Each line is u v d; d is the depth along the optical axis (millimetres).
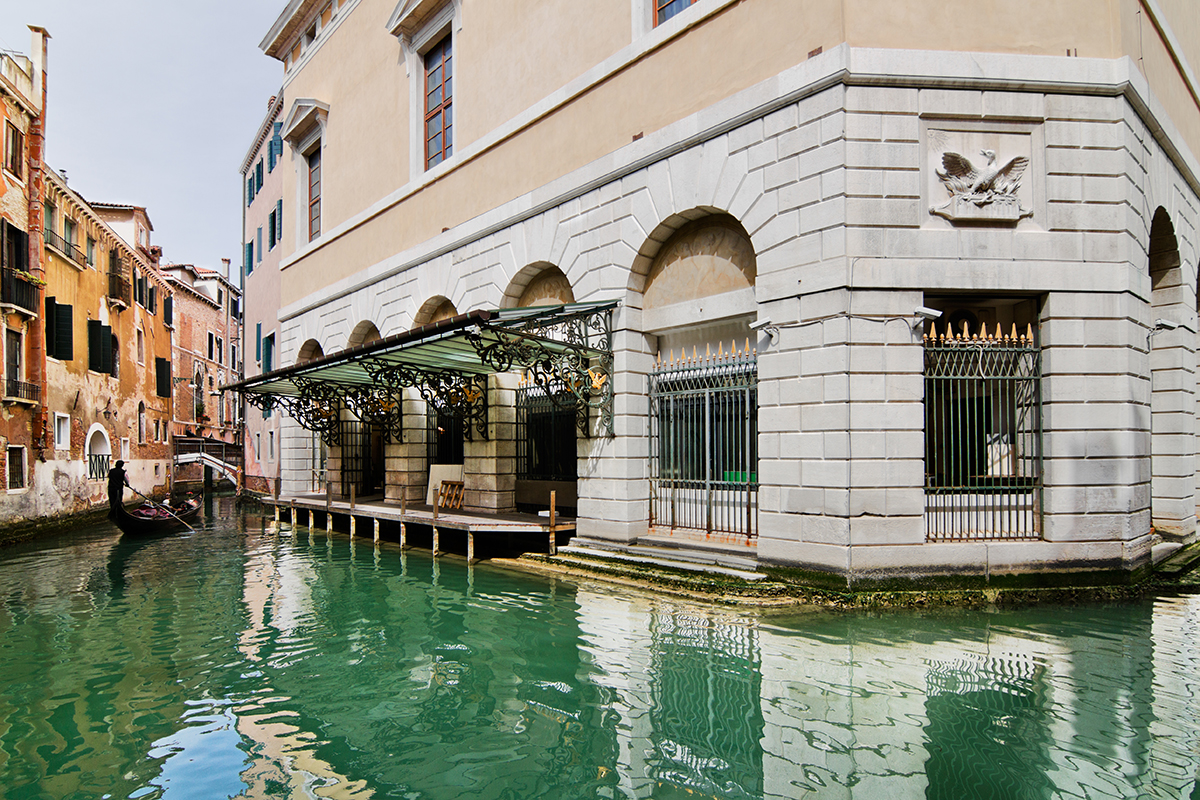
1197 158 11281
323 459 20328
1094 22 7934
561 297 11719
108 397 23578
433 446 15586
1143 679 5223
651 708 4918
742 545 8703
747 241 8922
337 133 18141
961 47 7727
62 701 5363
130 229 29906
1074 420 7621
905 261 7543
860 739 4344
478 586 9000
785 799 3674
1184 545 9406
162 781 4035
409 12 14445
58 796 3875
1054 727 4461
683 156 9258
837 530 7418
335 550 12930
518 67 12172
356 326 16812
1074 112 7809
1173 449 9938
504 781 3996
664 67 9578
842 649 5977
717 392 9312
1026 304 8117
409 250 14742
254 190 27547
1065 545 7543
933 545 7445
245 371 28438
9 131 17406
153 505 18594
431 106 14859
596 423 10289
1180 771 3898
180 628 7504
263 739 4621
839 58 7527
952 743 4258
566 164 11078
